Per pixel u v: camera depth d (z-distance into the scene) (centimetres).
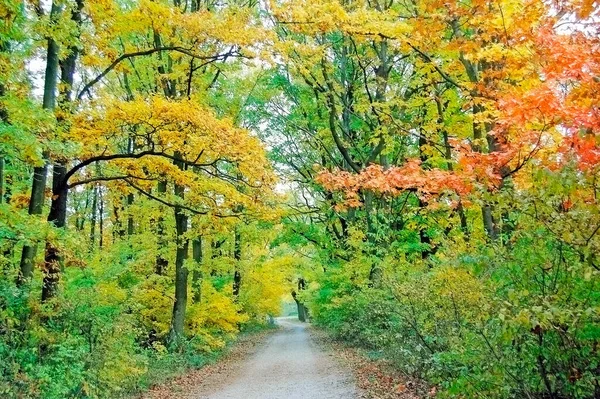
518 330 462
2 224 772
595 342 437
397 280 1098
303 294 3158
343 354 1839
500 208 504
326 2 1077
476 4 819
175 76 1405
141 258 1595
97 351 927
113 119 1005
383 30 1055
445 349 854
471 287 676
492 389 513
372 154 1930
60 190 1069
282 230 2384
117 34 1115
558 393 479
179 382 1348
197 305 1788
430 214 1662
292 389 1189
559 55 627
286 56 1123
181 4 1501
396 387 976
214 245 2247
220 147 1041
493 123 956
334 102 1936
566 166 425
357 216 2084
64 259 1034
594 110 546
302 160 2570
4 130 701
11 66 825
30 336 823
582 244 410
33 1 927
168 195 1288
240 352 2275
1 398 688
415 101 1549
